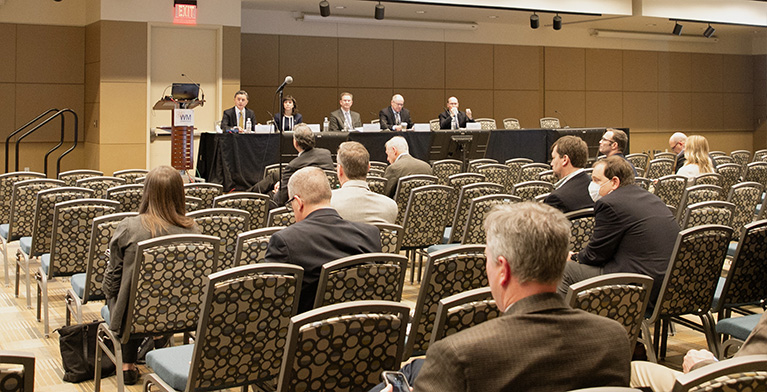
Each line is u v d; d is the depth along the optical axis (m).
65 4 11.92
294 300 2.81
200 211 4.15
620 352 1.79
